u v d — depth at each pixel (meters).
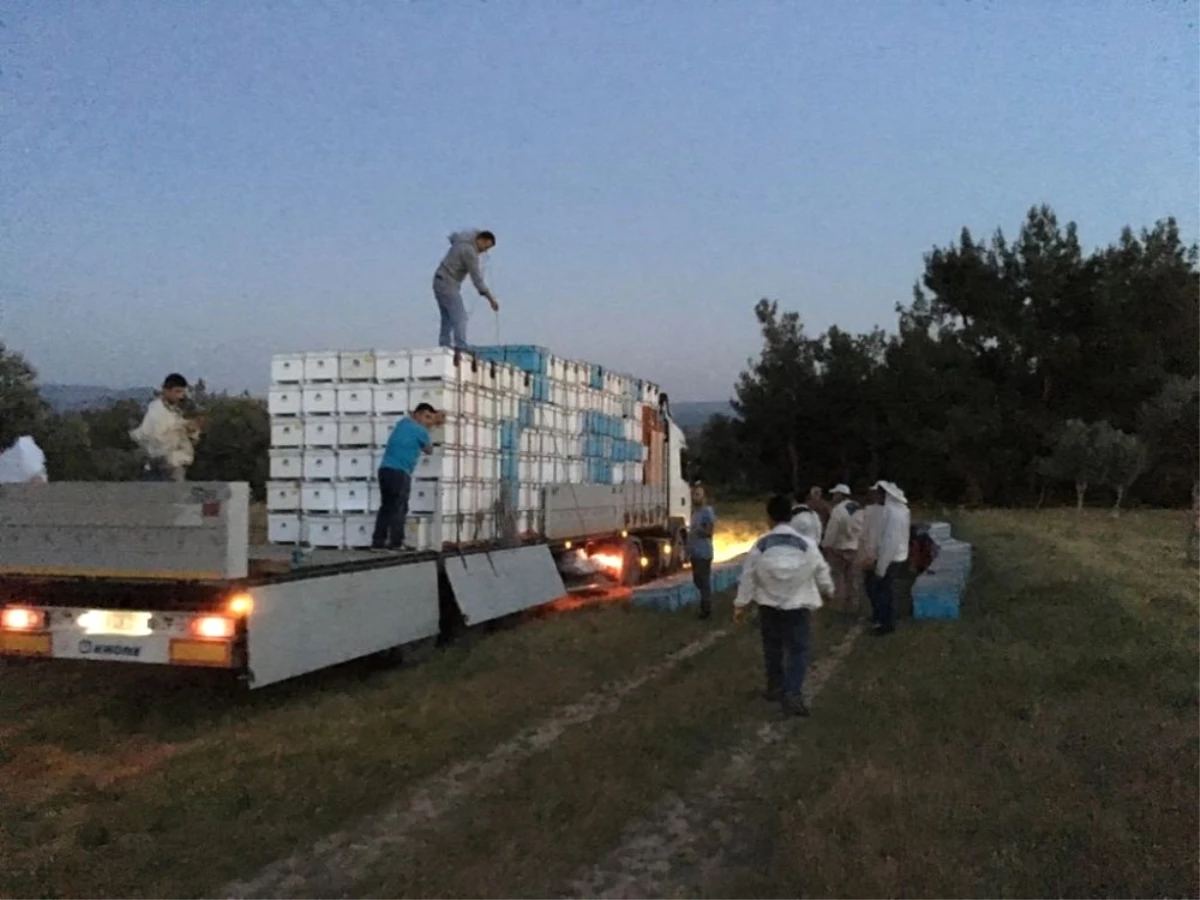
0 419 25.48
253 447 32.38
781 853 6.21
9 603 9.93
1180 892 5.52
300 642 10.11
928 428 51.75
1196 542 26.72
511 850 6.27
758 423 60.31
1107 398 50.75
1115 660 11.26
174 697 10.61
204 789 7.39
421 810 7.13
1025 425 50.91
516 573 14.93
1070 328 51.16
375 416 13.23
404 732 8.95
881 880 5.67
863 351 57.78
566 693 10.58
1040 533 29.86
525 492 15.62
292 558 11.37
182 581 9.34
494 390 14.63
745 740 8.91
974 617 15.28
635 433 20.91
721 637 14.18
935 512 47.81
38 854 6.31
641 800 7.20
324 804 7.10
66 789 7.58
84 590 9.84
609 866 6.16
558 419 16.97
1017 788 7.22
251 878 5.96
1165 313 50.12
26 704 10.31
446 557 13.07
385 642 11.62
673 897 5.69
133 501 9.37
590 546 19.09
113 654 9.54
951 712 9.48
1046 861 5.94
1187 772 7.43
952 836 6.39
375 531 12.51
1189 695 9.74
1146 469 42.66
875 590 14.31
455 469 13.51
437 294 15.44
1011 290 52.28
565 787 7.43
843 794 7.11
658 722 9.23
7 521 9.67
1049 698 9.85
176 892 5.71
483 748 8.59
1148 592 16.36
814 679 11.50
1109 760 7.79
